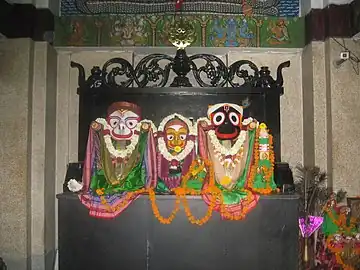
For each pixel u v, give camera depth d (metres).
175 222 3.23
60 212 3.24
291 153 4.07
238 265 3.21
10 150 3.59
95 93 3.85
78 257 3.22
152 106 3.89
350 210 3.44
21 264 3.57
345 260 3.35
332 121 3.60
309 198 3.45
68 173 3.58
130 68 3.84
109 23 4.00
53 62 3.96
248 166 3.33
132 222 3.23
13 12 3.63
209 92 3.85
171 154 3.37
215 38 3.99
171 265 3.22
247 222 3.22
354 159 3.59
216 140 3.34
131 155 3.37
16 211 3.58
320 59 3.76
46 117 3.76
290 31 4.02
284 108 4.09
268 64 4.11
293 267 3.20
